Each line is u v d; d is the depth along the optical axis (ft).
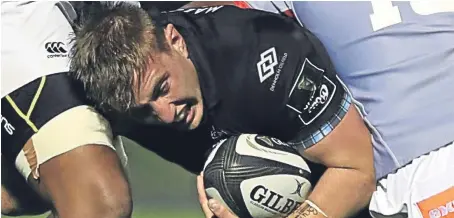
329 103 28.04
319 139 28.22
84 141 27.66
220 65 27.76
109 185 27.55
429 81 29.45
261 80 27.58
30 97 27.96
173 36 27.55
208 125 29.01
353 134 28.50
